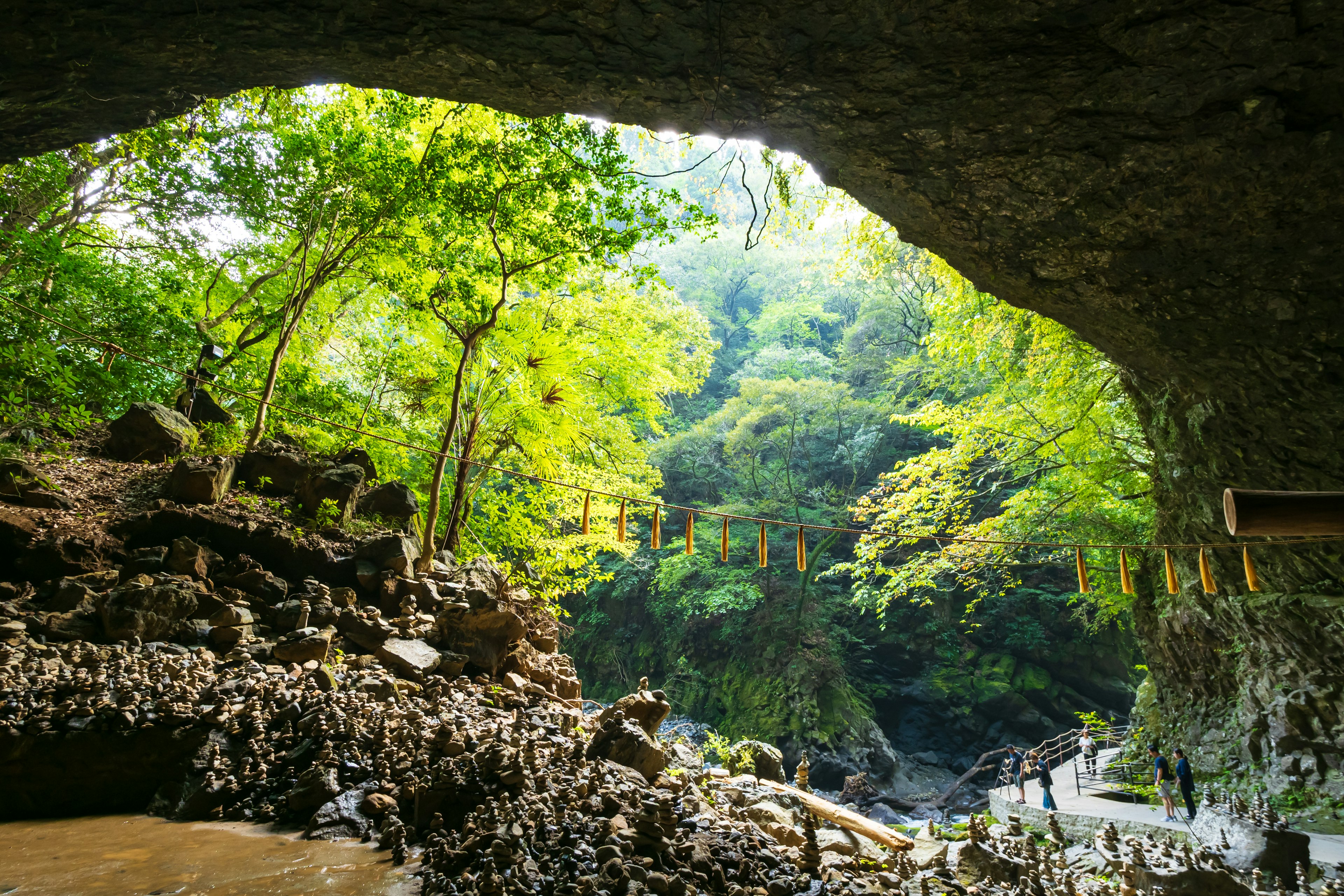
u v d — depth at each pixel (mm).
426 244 13852
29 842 5188
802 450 39344
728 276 51688
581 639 39375
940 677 33375
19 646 7164
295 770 6160
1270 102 7418
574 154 12375
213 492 10570
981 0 6945
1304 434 10586
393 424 17688
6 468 9578
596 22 7395
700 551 36281
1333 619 12180
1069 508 17688
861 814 24875
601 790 5781
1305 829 12102
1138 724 18750
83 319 13977
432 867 4641
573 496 17250
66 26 6777
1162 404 12914
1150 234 9156
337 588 10062
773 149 10078
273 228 15984
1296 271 8844
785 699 31469
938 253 11008
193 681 7016
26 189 14188
